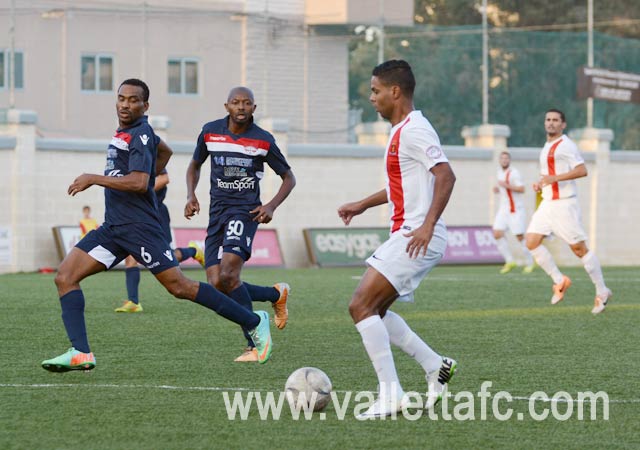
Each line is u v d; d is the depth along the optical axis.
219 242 16.23
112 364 15.25
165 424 11.06
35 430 10.76
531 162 48.84
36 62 51.78
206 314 22.45
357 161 46.28
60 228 40.56
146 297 26.64
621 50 56.12
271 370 14.75
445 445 10.24
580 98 50.34
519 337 18.91
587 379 14.19
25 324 20.36
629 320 21.91
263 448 10.05
